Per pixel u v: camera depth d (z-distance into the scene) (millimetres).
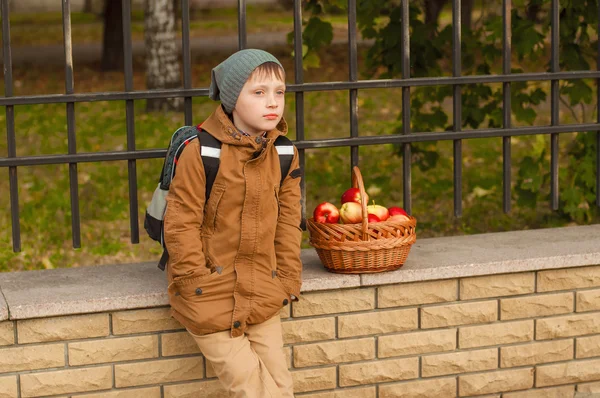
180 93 4309
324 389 4344
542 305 4578
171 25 14461
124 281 4215
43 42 27438
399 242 4160
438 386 4496
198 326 3812
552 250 4629
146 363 4078
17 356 3916
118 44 20125
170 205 3756
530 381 4633
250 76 3732
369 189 8539
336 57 21391
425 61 6910
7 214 8000
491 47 6750
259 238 3824
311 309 4258
